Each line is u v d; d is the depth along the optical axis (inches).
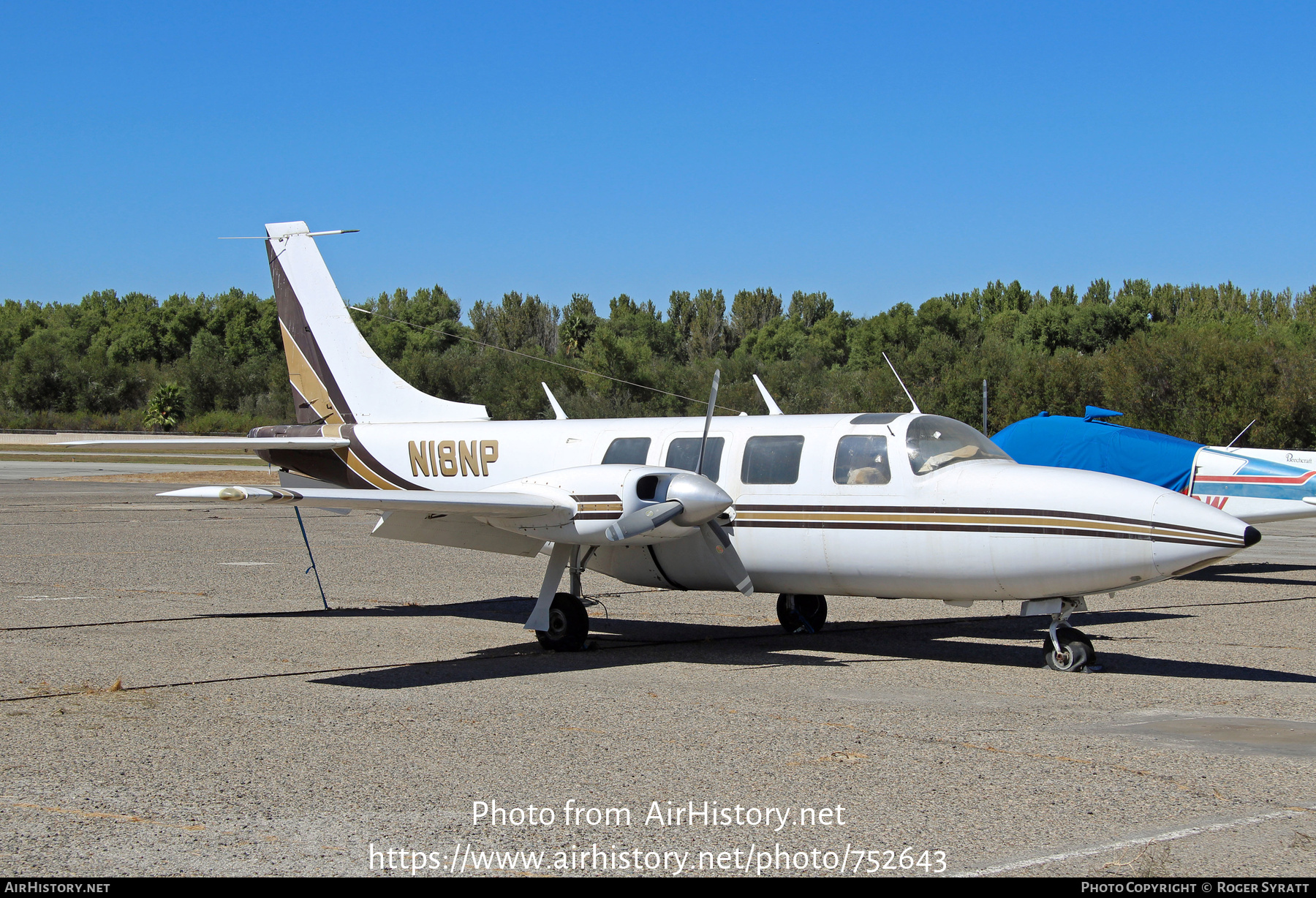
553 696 320.2
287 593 547.5
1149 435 629.9
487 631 445.7
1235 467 597.9
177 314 3991.1
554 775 237.8
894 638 432.5
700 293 4389.8
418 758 252.1
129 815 211.9
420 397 531.8
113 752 256.8
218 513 1034.1
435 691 328.2
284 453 553.6
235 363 3506.4
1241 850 190.9
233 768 243.3
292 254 568.1
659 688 333.1
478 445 485.7
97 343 4121.6
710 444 418.0
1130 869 182.7
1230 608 514.9
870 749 259.1
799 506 389.1
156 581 583.5
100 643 408.8
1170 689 331.6
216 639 419.8
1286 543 843.4
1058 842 195.6
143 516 994.1
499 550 437.7
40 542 766.5
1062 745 262.4
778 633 444.8
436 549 760.3
